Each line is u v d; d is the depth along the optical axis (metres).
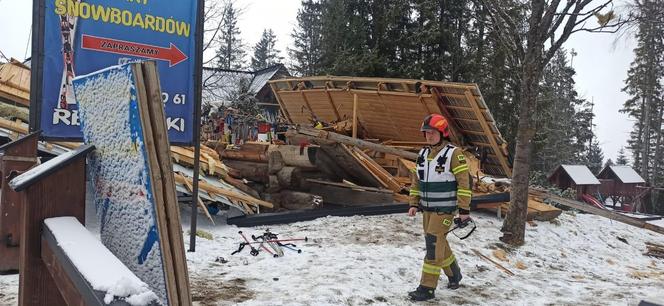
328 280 5.72
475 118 11.53
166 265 1.63
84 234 1.87
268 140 13.33
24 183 2.00
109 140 2.01
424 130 5.66
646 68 38.31
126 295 1.30
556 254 8.75
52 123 5.79
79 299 1.57
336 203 10.35
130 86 1.63
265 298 4.97
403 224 8.81
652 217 16.30
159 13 6.18
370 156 12.02
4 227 4.05
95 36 5.90
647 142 40.31
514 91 20.61
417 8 20.55
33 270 2.13
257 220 8.37
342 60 20.56
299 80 14.62
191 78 6.41
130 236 1.92
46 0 5.71
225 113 17.80
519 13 10.32
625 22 8.28
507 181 11.40
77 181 2.18
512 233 8.66
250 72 34.91
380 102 12.88
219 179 9.33
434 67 20.73
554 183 24.64
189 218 8.27
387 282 6.04
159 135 1.62
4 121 8.84
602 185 27.70
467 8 18.61
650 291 6.71
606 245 10.14
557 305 5.83
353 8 21.86
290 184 9.98
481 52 20.39
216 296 4.95
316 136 10.09
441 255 5.58
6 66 10.54
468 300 5.72
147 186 1.65
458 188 5.53
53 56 5.76
